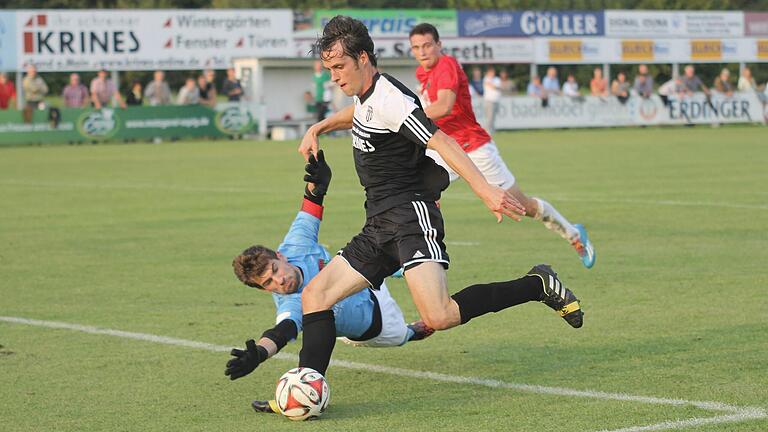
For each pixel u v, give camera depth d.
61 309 12.15
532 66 53.38
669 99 53.66
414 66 51.78
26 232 18.78
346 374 9.20
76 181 28.52
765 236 17.09
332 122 9.27
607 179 27.41
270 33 49.59
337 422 7.75
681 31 56.41
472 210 21.72
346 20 8.06
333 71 8.08
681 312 11.43
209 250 16.55
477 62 52.75
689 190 24.39
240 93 47.84
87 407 8.23
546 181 27.05
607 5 76.94
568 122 52.16
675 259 14.98
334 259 8.35
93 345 10.35
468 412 7.92
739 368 9.01
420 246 8.15
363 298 8.73
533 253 15.84
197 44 48.56
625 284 13.16
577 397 8.24
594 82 53.47
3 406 8.26
